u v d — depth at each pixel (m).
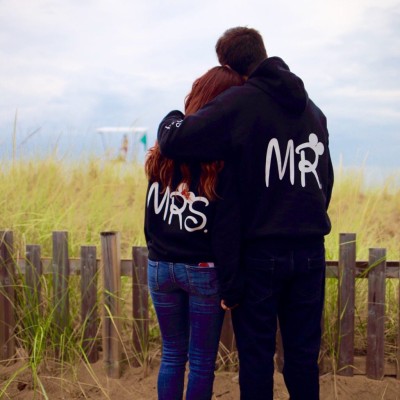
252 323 2.19
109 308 3.17
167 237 2.23
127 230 5.52
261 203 2.12
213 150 2.09
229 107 2.09
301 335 2.27
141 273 3.23
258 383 2.19
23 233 4.12
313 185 2.21
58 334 3.33
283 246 2.13
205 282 2.19
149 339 3.43
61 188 6.11
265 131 2.11
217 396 2.96
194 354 2.29
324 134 2.33
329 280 3.30
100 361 3.35
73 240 4.41
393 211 6.30
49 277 3.43
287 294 2.27
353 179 6.73
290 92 2.13
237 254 2.10
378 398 2.93
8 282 3.38
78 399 2.98
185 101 2.33
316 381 2.29
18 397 3.00
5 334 3.38
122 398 2.98
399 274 3.05
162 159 2.23
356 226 5.25
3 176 5.80
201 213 2.15
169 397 2.36
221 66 2.30
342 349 3.12
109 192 6.27
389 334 3.46
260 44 2.33
